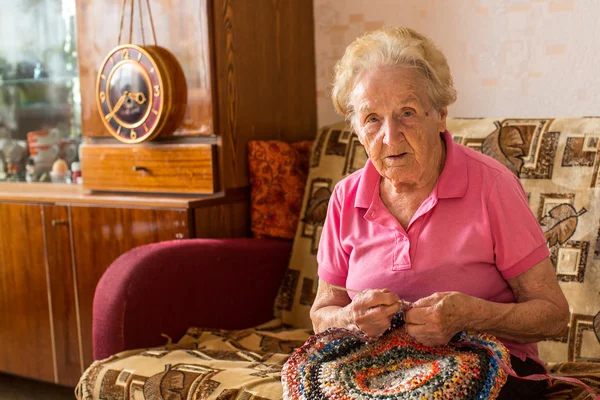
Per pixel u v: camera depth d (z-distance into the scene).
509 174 1.40
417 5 2.38
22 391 2.72
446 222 1.36
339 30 2.57
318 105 2.66
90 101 2.46
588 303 1.68
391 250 1.40
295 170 2.32
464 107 2.34
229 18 2.25
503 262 1.34
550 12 2.15
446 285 1.34
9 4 2.92
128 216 2.24
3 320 2.60
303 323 2.14
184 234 2.14
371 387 1.24
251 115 2.36
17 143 2.97
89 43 2.44
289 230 2.29
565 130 1.82
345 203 1.50
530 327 1.28
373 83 1.32
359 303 1.26
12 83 2.95
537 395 1.37
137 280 1.85
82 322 2.39
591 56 2.10
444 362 1.21
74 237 2.37
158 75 2.23
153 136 2.29
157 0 2.28
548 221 1.77
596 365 1.58
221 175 2.25
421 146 1.33
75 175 2.78
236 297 2.12
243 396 1.49
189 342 1.93
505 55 2.24
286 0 2.49
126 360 1.74
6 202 2.52
